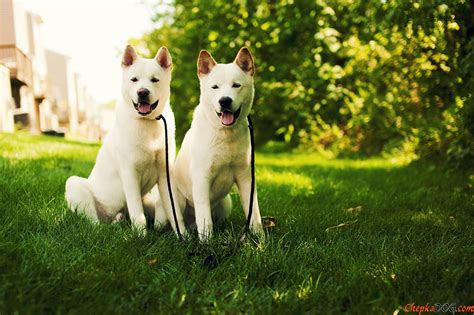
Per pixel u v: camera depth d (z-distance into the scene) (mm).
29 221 2039
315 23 6859
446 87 3775
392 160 5320
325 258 1798
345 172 4328
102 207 2369
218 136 2061
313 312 1459
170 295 1529
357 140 6918
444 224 2236
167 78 2234
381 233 2156
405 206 2678
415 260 1732
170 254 1835
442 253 1798
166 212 2297
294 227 2213
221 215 2420
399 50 3783
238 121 2074
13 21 10141
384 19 3162
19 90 11188
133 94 2135
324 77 6629
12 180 2660
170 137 2268
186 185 2285
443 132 4113
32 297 1438
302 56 7484
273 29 7191
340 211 2543
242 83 2062
